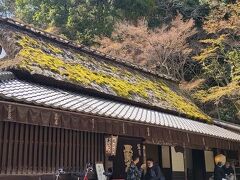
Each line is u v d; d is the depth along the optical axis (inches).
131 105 422.0
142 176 408.2
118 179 365.4
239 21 885.8
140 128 343.0
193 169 581.0
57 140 294.2
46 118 253.0
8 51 347.6
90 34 968.3
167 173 488.7
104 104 341.4
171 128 368.2
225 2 1021.2
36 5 1114.1
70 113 268.1
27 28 404.8
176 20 981.2
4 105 226.7
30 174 265.6
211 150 598.5
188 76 1068.5
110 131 310.2
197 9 1086.4
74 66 398.0
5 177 247.1
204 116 588.7
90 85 366.9
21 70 303.4
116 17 989.8
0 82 280.1
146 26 984.3
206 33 1035.9
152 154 466.6
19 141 262.5
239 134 602.5
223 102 972.6
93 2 992.9
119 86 431.5
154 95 503.5
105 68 477.1
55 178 284.4
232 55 903.1
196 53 1032.8
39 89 297.4
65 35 988.6
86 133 325.1
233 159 634.8
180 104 553.9
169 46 953.5
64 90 339.6
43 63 339.6
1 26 375.6
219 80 971.3
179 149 527.2
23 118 237.5
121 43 943.7
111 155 355.6
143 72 600.4
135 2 1001.5
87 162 319.9
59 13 1002.7
